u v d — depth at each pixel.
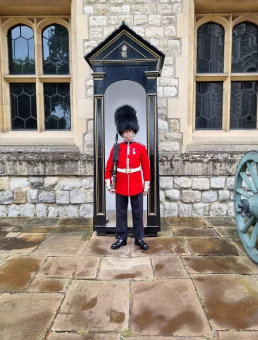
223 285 2.14
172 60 3.70
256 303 1.93
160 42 3.68
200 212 3.84
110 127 3.57
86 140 3.80
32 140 3.96
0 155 3.82
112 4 3.65
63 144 3.92
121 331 1.66
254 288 2.10
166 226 3.45
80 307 1.88
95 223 3.13
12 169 3.80
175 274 2.30
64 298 1.98
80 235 3.20
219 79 3.95
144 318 1.77
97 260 2.56
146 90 2.92
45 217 3.87
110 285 2.14
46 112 4.11
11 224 3.59
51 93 4.08
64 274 2.31
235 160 3.74
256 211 2.31
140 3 3.65
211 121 4.07
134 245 2.89
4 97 4.00
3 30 3.94
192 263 2.49
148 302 1.93
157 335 1.63
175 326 1.70
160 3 3.64
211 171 3.76
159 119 3.77
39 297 2.00
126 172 2.77
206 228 3.38
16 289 2.10
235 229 3.34
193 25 3.74
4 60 3.98
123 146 2.81
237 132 3.99
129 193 2.78
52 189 3.85
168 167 3.76
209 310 1.85
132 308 1.87
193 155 3.75
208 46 3.97
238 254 2.68
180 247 2.83
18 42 4.02
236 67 4.00
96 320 1.75
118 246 2.81
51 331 1.66
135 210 2.81
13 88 4.08
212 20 3.89
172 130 3.78
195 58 3.93
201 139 3.91
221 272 2.34
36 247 2.87
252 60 3.98
